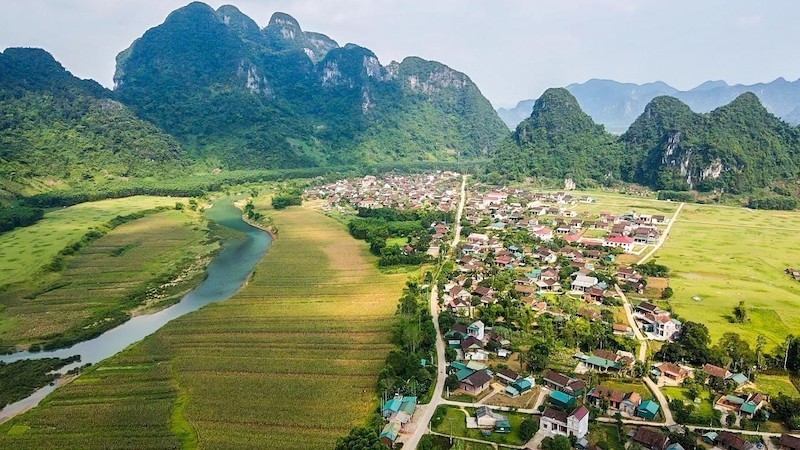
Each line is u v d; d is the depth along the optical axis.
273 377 125.75
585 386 117.25
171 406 114.12
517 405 112.00
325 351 139.25
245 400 115.31
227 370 129.75
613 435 100.88
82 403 116.19
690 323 143.62
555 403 110.69
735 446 94.31
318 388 119.88
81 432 105.12
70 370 135.75
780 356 128.75
